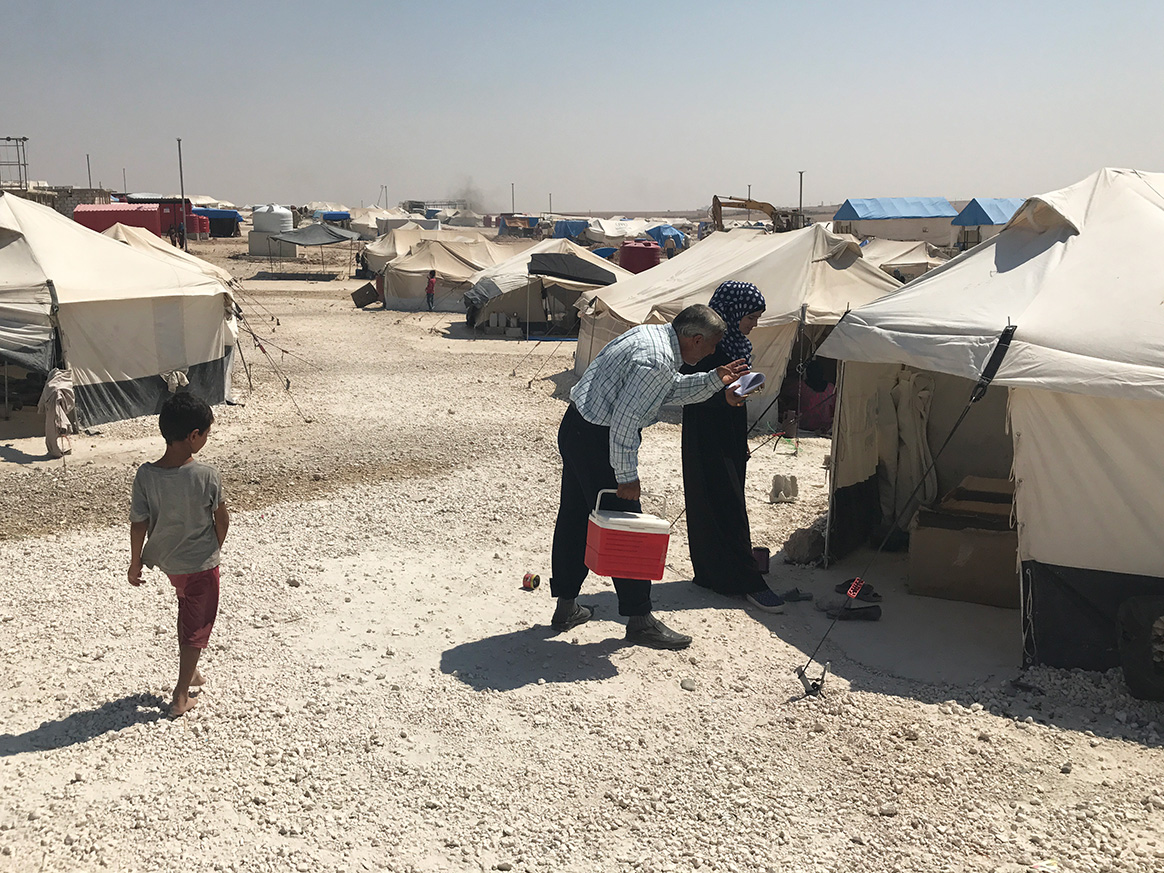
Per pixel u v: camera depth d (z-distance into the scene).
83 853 3.46
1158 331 4.96
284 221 53.00
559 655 5.28
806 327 12.41
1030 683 4.97
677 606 6.10
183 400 4.29
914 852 3.55
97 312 11.94
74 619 5.70
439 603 6.10
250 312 28.89
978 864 3.48
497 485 9.42
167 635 5.47
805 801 3.88
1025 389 5.15
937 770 4.13
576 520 5.41
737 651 5.40
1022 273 5.80
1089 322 5.16
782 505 8.82
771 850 3.55
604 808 3.82
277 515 8.15
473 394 15.69
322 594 6.21
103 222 41.38
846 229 58.69
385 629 5.64
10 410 12.54
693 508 6.22
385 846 3.55
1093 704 4.77
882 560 7.24
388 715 4.55
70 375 11.65
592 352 16.05
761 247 13.98
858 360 5.86
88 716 4.48
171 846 3.52
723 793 3.93
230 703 4.62
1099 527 5.04
